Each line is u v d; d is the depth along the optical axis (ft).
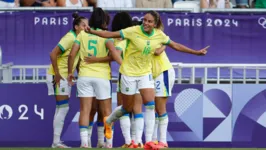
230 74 112.06
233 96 108.37
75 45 98.84
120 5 132.67
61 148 95.50
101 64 99.19
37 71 111.55
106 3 132.16
